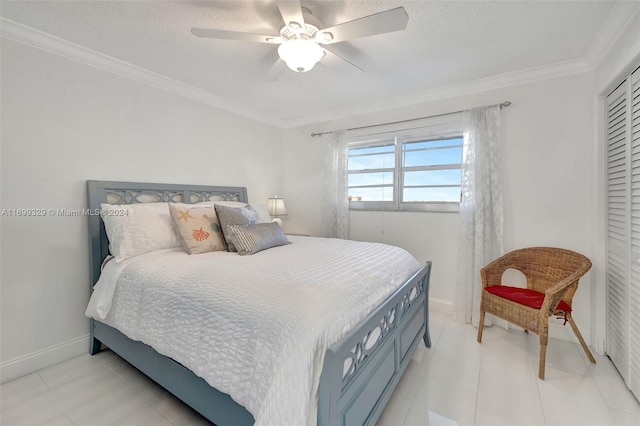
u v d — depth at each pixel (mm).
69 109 2051
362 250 2193
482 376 1887
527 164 2480
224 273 1516
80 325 2135
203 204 2570
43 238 1954
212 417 1308
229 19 1735
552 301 1893
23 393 1715
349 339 1053
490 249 2592
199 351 1268
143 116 2486
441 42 1984
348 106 3352
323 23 1764
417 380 1849
